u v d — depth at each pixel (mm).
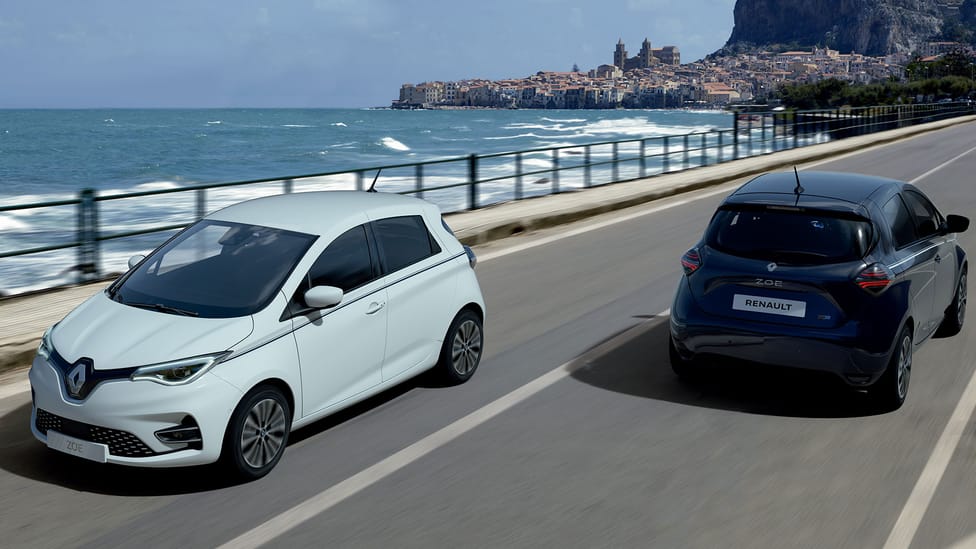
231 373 4969
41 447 5613
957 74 170125
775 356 6117
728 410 6348
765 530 4500
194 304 5340
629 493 4949
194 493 4926
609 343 8117
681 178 23375
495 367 7391
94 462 5367
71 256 18031
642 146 24406
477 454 5516
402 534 4445
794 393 6723
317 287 5445
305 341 5430
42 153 65625
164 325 5129
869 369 5988
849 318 5973
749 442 5727
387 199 6684
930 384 6855
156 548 4289
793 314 6074
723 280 6324
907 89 134625
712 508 4758
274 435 5246
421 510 4723
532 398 6598
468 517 4641
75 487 5004
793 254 6148
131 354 4910
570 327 8719
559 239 14469
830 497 4883
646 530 4504
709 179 22891
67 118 159375
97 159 61000
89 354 4969
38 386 5066
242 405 5023
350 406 6242
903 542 4355
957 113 71750
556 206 17375
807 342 5988
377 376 6090
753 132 38031
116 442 4852
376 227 6266
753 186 6914
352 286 5887
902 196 6984
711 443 5715
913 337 6531
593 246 13742
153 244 20031
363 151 67375
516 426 6016
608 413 6277
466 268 6984
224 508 4738
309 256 5656
